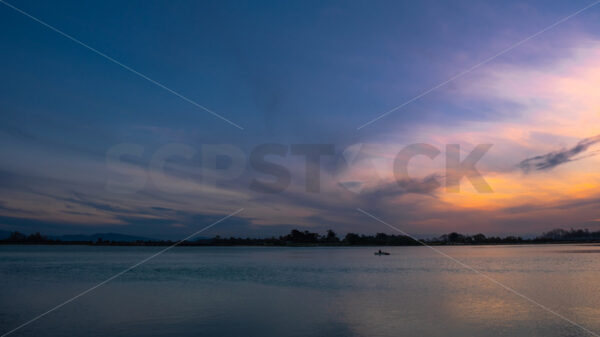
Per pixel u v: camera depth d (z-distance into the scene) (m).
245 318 23.91
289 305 27.92
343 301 29.48
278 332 20.89
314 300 29.94
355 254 118.00
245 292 34.22
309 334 20.53
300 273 51.94
